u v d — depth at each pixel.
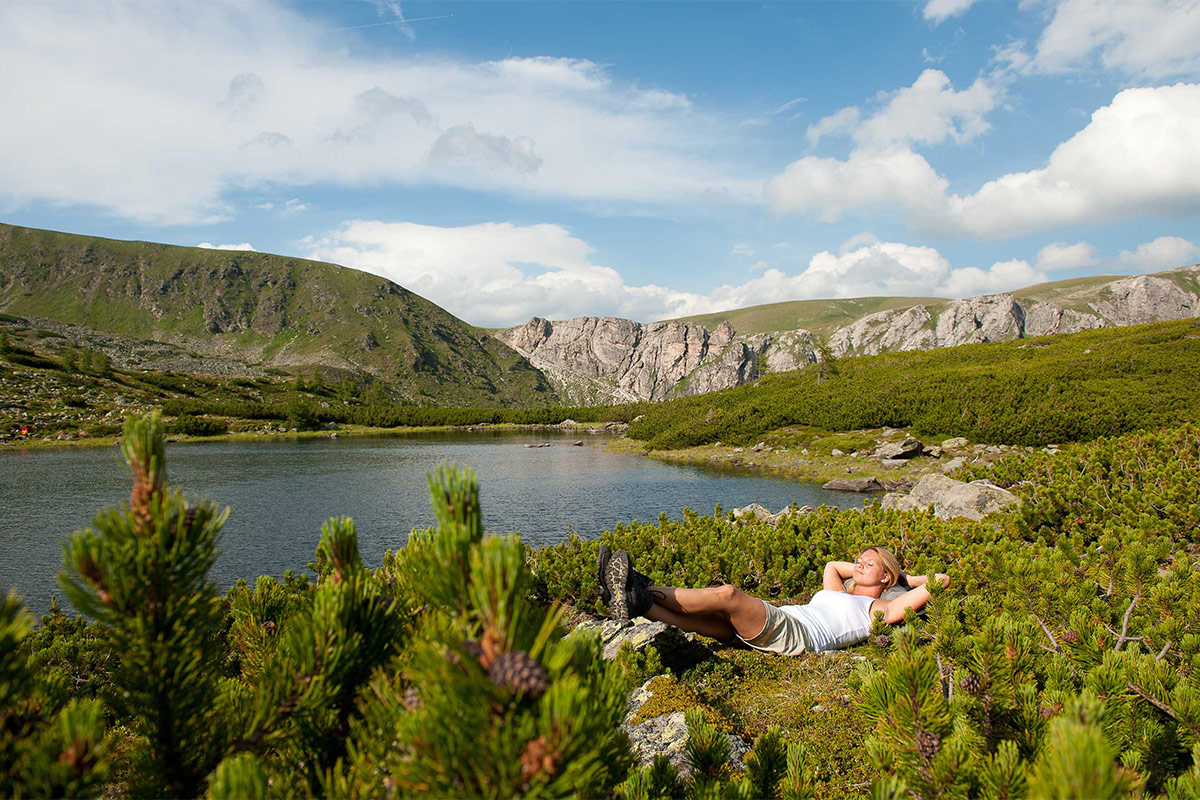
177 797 1.78
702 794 2.34
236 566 21.45
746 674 7.23
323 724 1.94
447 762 1.25
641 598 4.62
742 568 12.29
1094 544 9.44
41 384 95.00
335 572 2.14
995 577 5.56
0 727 1.46
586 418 126.12
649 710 5.63
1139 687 3.14
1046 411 39.97
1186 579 5.14
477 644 1.36
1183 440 14.59
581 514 31.67
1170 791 2.50
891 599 6.46
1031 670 3.30
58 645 5.40
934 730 2.48
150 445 1.69
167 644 1.67
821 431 54.91
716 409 78.50
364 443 79.06
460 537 1.48
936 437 45.78
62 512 29.81
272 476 45.03
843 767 4.72
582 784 1.23
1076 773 1.32
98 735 1.39
